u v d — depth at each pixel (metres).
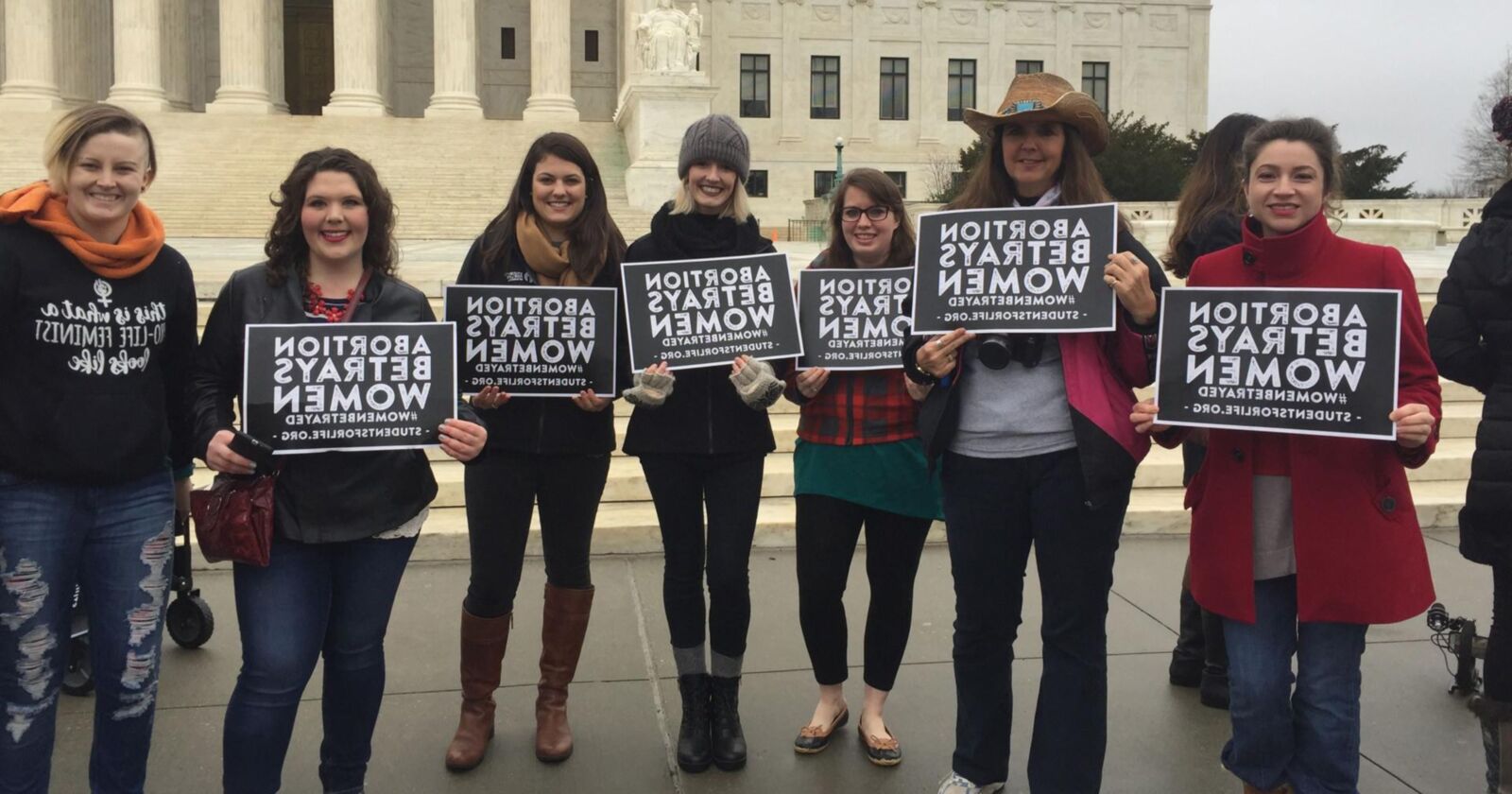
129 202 3.27
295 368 3.50
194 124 33.06
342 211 3.52
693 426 4.27
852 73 54.25
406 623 5.80
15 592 3.23
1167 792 4.16
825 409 4.41
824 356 4.38
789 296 4.32
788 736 4.62
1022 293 3.68
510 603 4.43
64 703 4.81
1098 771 3.65
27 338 3.18
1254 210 3.50
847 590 6.34
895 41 54.53
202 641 5.36
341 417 3.51
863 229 4.47
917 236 3.84
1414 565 3.36
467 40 37.47
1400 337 3.33
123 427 3.30
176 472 3.83
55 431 3.21
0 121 31.80
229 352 3.58
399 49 46.06
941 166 50.59
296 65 47.38
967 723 3.93
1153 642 5.64
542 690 4.51
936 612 6.04
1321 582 3.32
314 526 3.44
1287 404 3.34
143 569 3.44
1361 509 3.34
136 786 3.57
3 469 3.22
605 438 4.41
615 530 6.97
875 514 4.44
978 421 3.75
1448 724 4.71
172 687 4.96
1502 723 3.76
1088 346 3.69
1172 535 7.50
